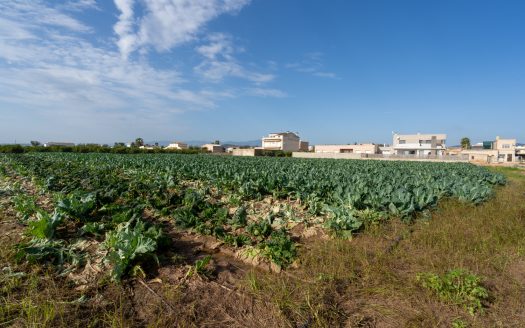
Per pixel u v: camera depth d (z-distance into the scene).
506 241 6.12
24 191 9.90
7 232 5.83
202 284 4.28
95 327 3.29
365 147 90.44
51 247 4.86
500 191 13.77
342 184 11.41
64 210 6.34
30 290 3.76
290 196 10.50
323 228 7.06
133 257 4.37
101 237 5.77
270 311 3.71
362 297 4.08
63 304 3.56
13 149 44.41
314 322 3.50
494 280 4.58
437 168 27.11
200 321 3.50
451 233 6.34
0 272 4.16
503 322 3.58
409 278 4.50
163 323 3.37
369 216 7.49
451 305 3.83
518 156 91.31
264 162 29.92
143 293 3.98
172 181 11.96
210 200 9.78
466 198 9.91
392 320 3.61
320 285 4.23
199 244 6.05
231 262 5.27
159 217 7.72
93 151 52.78
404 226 6.96
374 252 5.49
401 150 84.62
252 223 6.95
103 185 9.99
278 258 5.10
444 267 4.85
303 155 71.25
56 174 13.12
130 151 57.59
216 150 95.75
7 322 3.22
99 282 4.09
